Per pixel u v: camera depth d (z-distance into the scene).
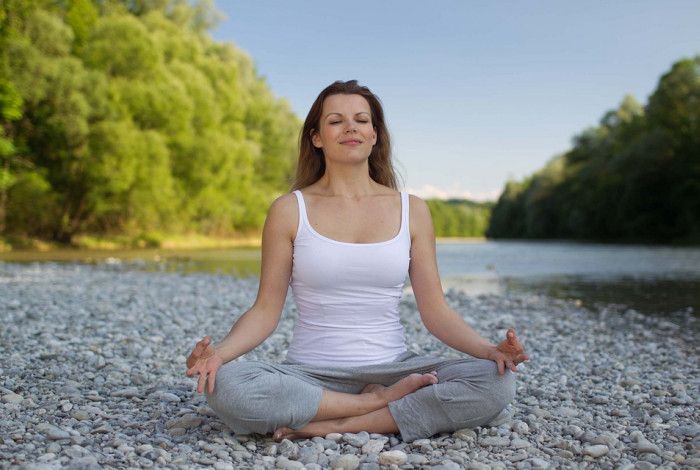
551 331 6.40
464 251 29.88
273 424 2.68
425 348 5.29
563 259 21.53
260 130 42.03
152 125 29.17
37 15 24.70
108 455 2.49
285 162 42.75
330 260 2.88
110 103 26.06
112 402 3.34
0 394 3.39
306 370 2.86
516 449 2.66
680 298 9.60
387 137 3.31
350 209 2.99
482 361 2.79
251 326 2.88
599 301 9.20
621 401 3.57
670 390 3.87
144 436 2.75
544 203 58.88
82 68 25.80
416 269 3.06
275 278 2.94
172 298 8.66
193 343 5.39
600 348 5.54
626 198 41.78
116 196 27.53
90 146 25.75
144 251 25.22
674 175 39.81
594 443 2.74
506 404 2.79
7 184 24.14
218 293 9.50
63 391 3.53
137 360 4.58
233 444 2.67
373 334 2.95
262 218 39.25
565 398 3.63
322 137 3.07
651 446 2.63
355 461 2.44
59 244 26.95
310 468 2.40
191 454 2.54
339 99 3.05
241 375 2.66
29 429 2.79
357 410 2.79
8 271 13.02
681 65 43.00
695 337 6.20
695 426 2.94
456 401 2.73
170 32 35.03
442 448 2.69
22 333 5.48
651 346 5.53
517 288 11.23
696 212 38.09
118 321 6.39
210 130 32.31
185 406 3.29
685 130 41.56
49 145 26.30
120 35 27.80
